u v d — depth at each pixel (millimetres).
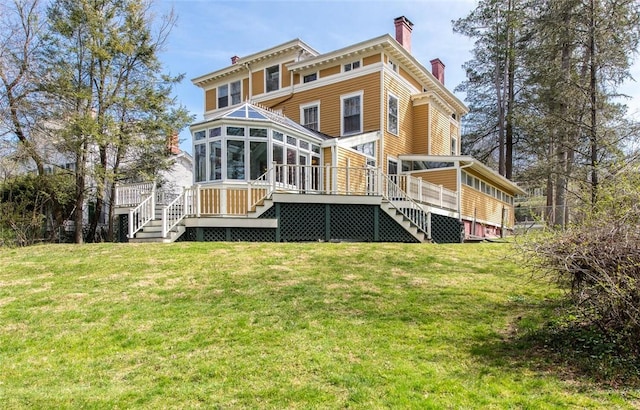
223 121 13125
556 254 4219
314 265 8062
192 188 11898
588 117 14172
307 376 3773
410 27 21875
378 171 13000
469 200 18906
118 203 16047
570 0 12391
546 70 16531
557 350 4238
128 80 17578
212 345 4547
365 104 18109
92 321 5367
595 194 4824
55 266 8234
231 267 7848
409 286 6770
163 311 5660
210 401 3375
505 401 3268
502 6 26031
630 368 3738
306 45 20391
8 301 6234
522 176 29188
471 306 5770
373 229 12672
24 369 4125
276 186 13055
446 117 22984
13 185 15914
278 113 17594
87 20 15922
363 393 3428
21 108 15633
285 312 5543
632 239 3857
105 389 3643
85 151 15898
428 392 3439
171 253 9031
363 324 5078
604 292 3975
